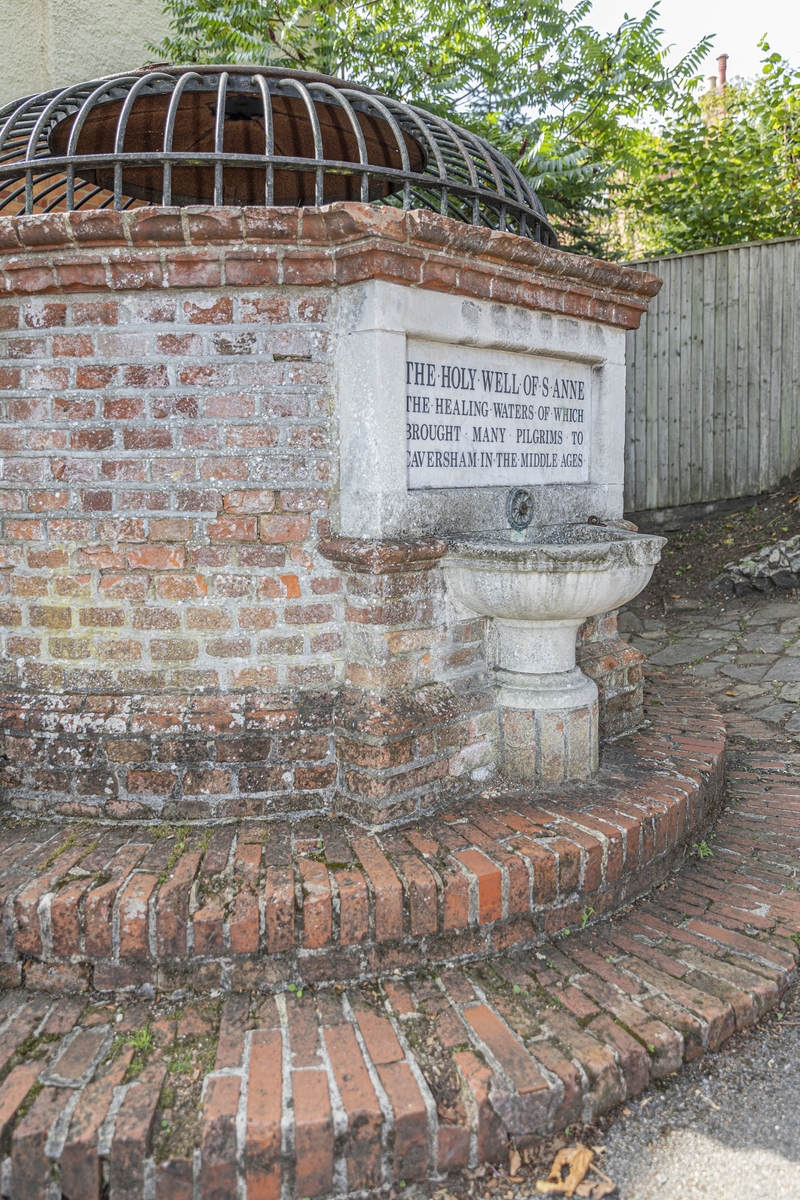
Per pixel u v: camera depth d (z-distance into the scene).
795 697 5.21
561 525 3.65
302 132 3.77
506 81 7.34
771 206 10.46
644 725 4.08
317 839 2.72
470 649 3.19
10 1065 2.12
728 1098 2.26
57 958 2.38
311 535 2.86
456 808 3.00
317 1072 2.08
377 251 2.58
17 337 2.79
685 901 3.00
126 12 5.37
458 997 2.40
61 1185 1.91
